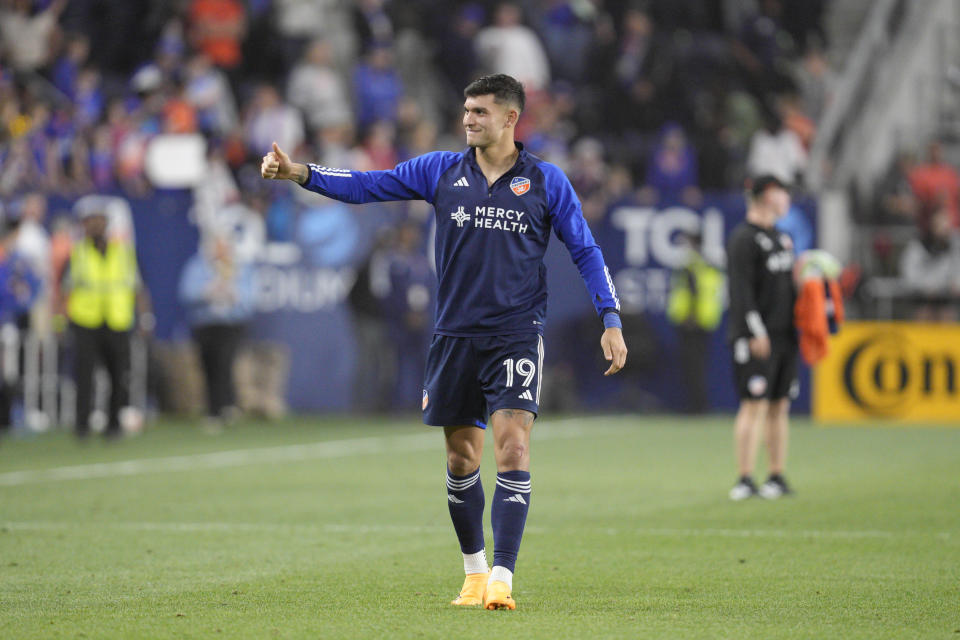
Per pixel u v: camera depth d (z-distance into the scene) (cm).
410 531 2844
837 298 3469
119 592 2109
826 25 8250
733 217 6544
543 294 2019
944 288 6669
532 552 2548
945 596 2080
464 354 1984
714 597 2069
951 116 7431
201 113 7162
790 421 6425
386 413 6562
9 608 1969
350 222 6575
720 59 7894
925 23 7544
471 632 1775
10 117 7000
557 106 7594
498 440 1966
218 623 1845
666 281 6594
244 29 7812
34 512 3169
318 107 7400
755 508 3238
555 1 7944
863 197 7031
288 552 2547
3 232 6181
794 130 7569
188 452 4872
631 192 7138
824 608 1977
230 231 6494
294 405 6619
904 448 5000
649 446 5059
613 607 1980
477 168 2003
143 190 6900
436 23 8050
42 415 6131
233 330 6138
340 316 6575
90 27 7912
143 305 5441
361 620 1866
